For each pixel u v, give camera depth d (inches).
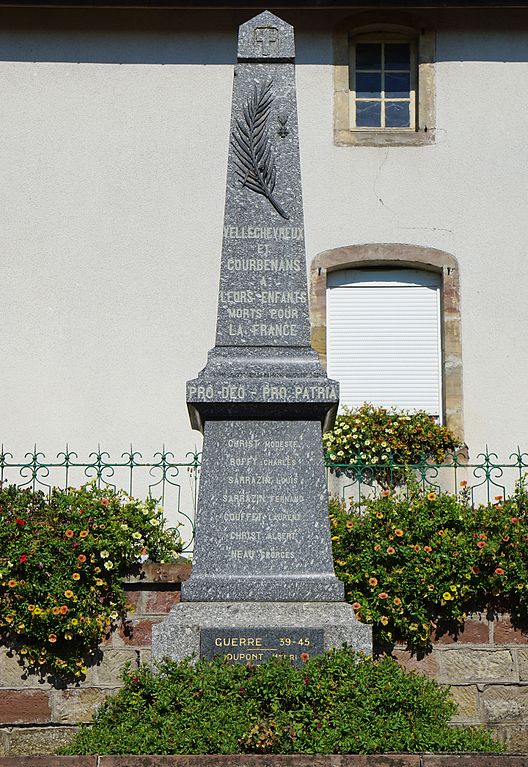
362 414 528.1
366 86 591.8
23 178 569.3
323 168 571.5
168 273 562.3
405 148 572.7
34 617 360.8
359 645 312.3
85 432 547.8
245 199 349.1
